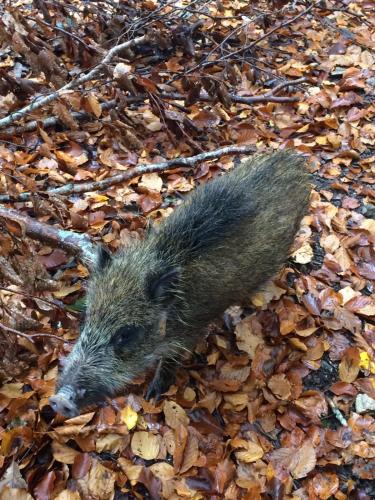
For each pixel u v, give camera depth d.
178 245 0.92
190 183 1.41
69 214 1.22
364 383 1.05
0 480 0.84
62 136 1.45
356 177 1.48
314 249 1.29
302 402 1.02
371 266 1.26
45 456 0.90
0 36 1.36
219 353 1.08
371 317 1.16
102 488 0.87
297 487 0.92
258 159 1.12
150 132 1.53
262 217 1.00
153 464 0.92
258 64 1.83
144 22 1.72
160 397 1.01
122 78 1.34
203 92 1.66
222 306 1.00
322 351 1.09
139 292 0.85
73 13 1.86
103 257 0.91
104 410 0.95
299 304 1.17
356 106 1.69
